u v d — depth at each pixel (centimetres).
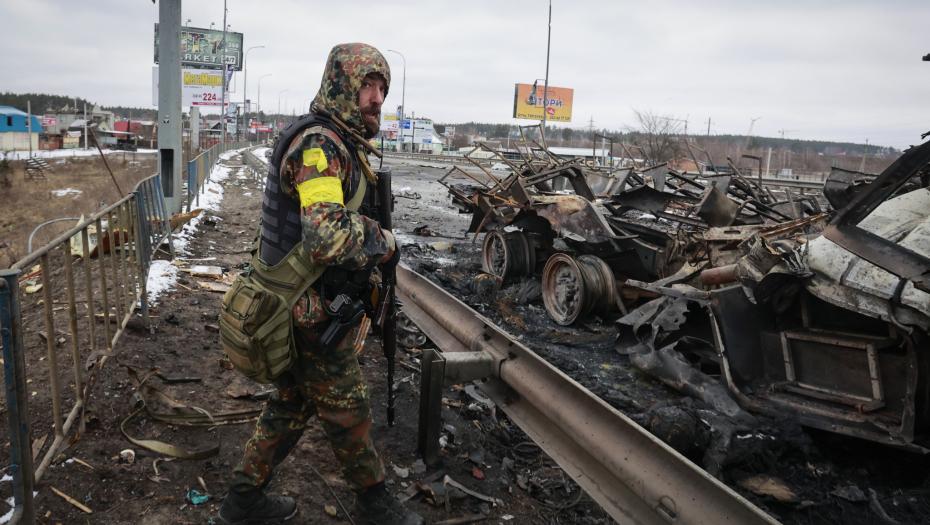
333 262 183
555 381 251
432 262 874
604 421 222
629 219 671
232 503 217
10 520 182
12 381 180
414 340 466
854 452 370
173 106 830
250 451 214
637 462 203
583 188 756
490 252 813
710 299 432
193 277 588
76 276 546
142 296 410
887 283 348
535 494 289
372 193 211
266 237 197
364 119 203
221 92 4612
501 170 3275
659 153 3694
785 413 384
